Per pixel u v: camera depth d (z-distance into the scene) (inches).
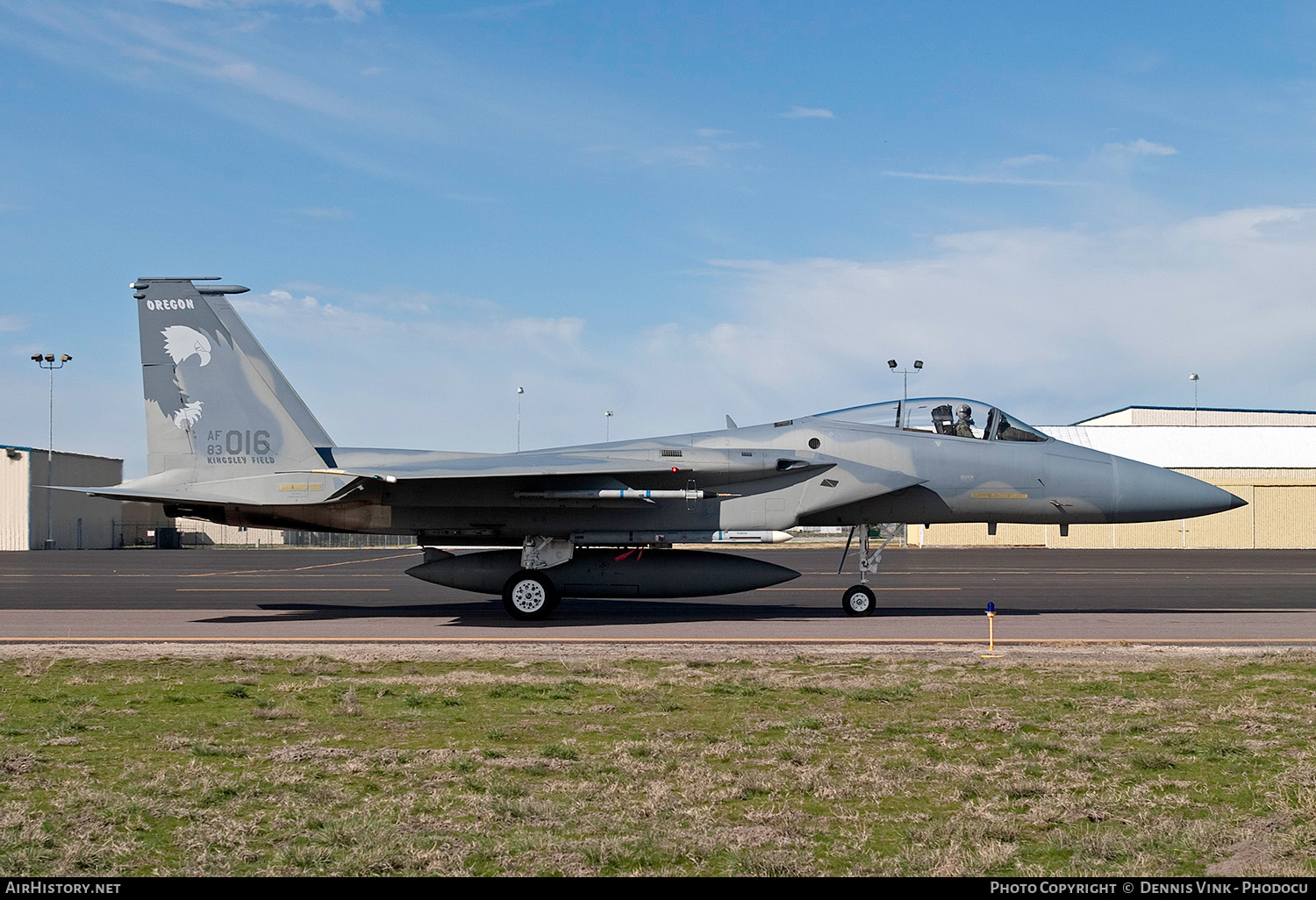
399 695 375.6
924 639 543.2
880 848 207.2
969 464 655.8
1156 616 667.4
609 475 642.8
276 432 650.2
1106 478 657.0
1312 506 2119.8
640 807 233.9
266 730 315.9
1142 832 214.5
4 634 565.3
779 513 647.1
